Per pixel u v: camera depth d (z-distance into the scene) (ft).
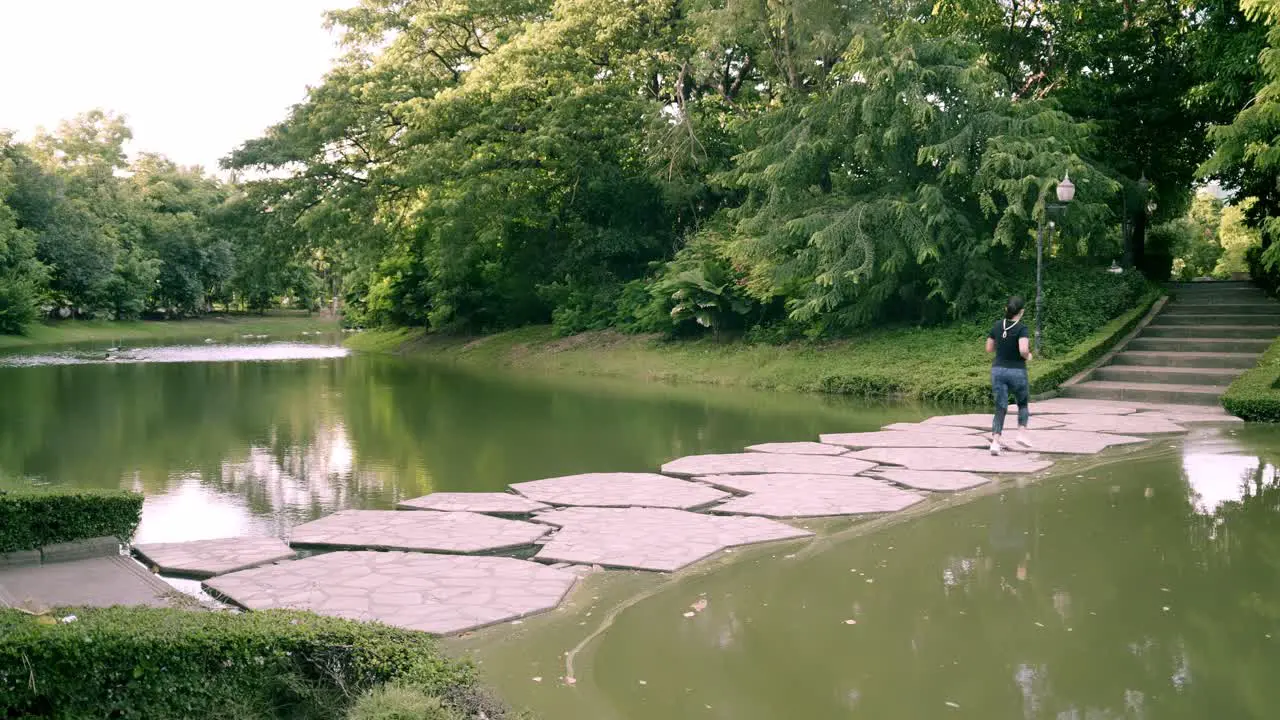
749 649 14.28
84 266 174.50
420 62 99.04
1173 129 73.36
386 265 124.26
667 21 88.12
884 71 56.44
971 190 56.95
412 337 124.47
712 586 17.66
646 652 14.16
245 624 11.05
